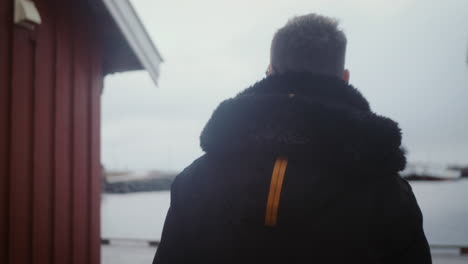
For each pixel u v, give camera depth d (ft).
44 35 10.13
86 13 12.04
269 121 2.59
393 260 2.48
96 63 12.56
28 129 9.43
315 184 2.45
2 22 8.70
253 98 2.65
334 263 2.39
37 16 9.22
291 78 2.70
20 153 9.14
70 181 11.05
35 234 9.55
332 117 2.45
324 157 2.46
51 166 10.25
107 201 70.03
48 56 10.27
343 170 2.46
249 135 2.63
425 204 60.75
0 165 8.54
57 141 10.52
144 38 13.41
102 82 13.05
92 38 12.34
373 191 2.49
